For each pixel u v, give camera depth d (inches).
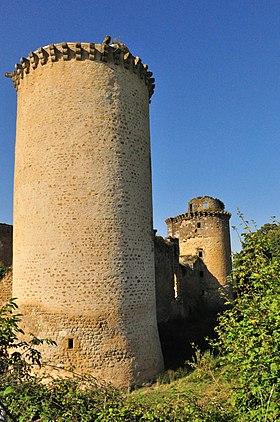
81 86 489.7
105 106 492.4
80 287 451.2
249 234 265.9
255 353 195.0
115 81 504.4
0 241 833.5
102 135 485.4
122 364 445.4
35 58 508.7
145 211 519.8
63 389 202.2
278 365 182.9
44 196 478.3
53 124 487.8
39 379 211.8
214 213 1229.1
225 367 255.0
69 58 495.2
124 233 480.1
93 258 458.6
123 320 459.8
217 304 1160.8
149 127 566.9
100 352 439.5
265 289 237.0
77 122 483.2
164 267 817.5
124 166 495.5
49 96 494.9
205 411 203.2
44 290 459.5
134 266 485.4
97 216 467.8
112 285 459.8
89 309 447.5
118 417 185.5
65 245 460.4
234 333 227.6
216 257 1205.7
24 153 512.1
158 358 495.2
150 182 550.0
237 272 266.5
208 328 782.5
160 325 762.2
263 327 203.2
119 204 481.7
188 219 1246.9
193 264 1147.9
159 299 777.6
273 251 280.2
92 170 475.2
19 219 507.5
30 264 477.4
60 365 434.0
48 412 172.6
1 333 199.3
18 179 521.0
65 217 466.0
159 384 453.4
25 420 171.9
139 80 541.0
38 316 458.3
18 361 199.8
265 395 191.6
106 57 498.9
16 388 179.5
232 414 201.9
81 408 182.5
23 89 529.3
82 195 469.4
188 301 1091.9
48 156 483.8
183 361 529.7
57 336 443.2
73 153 477.4
